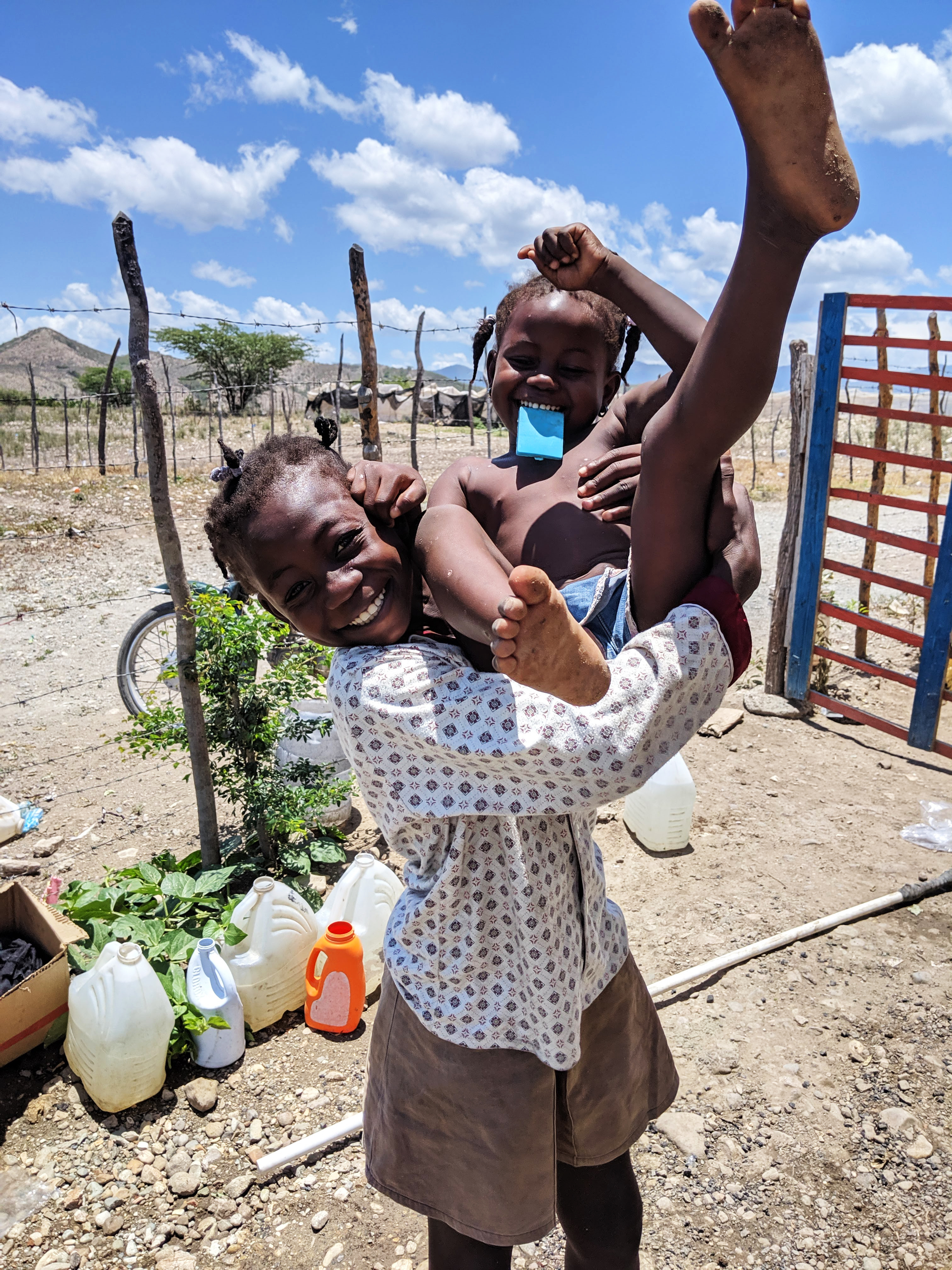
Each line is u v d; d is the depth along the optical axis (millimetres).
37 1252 2408
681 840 4328
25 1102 2885
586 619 1143
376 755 1224
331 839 4227
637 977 1546
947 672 5688
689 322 1200
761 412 940
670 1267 2357
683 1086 2928
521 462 1335
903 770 5246
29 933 3314
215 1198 2568
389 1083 1450
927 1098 2885
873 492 5555
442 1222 1497
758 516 12578
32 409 14695
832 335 5547
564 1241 2395
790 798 4871
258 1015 3191
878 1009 3270
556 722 1081
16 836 4480
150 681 6461
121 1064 2746
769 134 782
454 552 1094
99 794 4930
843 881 4086
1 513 11438
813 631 5930
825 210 804
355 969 3182
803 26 738
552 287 1327
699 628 1055
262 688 3793
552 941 1271
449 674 1172
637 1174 2627
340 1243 2436
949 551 5121
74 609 8328
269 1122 2828
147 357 3340
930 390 5305
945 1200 2541
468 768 1160
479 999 1324
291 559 1176
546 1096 1363
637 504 1051
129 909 3555
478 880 1277
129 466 16469
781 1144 2721
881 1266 2359
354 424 24703
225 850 4082
